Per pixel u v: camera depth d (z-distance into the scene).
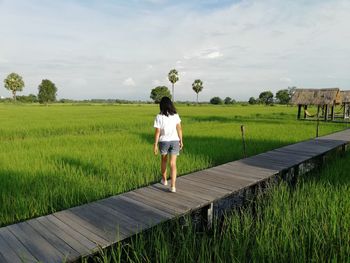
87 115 35.34
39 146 11.77
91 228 4.03
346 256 3.59
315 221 4.39
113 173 7.49
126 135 15.64
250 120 28.84
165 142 5.43
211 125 22.47
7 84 102.38
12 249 3.44
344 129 19.31
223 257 3.73
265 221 4.55
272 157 9.20
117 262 3.59
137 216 4.46
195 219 5.43
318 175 8.20
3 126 20.27
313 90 30.06
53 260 3.22
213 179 6.62
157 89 114.12
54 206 5.44
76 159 9.05
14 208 5.16
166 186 6.03
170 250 3.80
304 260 3.49
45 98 109.19
